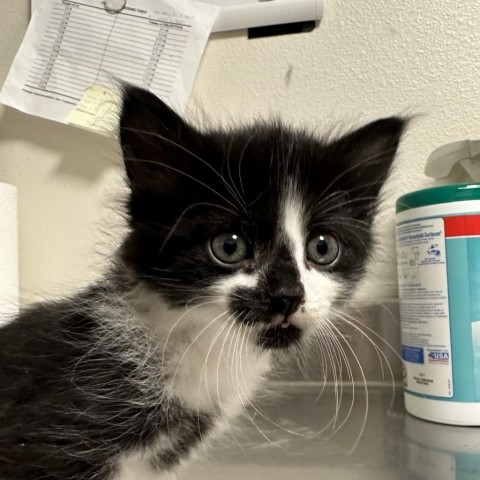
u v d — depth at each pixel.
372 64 1.08
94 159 1.17
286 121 0.97
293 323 0.65
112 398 0.63
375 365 0.99
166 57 1.14
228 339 0.66
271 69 1.12
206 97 1.13
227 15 1.12
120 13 1.15
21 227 1.19
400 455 0.71
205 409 0.70
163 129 0.65
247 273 0.63
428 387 0.80
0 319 0.81
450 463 0.67
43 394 0.62
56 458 0.59
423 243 0.79
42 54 1.17
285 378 1.02
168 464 0.68
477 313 0.76
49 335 0.69
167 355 0.67
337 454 0.74
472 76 1.05
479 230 0.76
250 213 0.64
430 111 1.05
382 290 0.99
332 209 0.70
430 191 0.79
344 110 1.09
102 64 1.15
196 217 0.63
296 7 1.09
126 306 0.69
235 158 0.65
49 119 1.17
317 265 0.68
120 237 0.73
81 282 0.98
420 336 0.81
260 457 0.75
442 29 1.06
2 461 0.60
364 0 1.08
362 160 0.74
